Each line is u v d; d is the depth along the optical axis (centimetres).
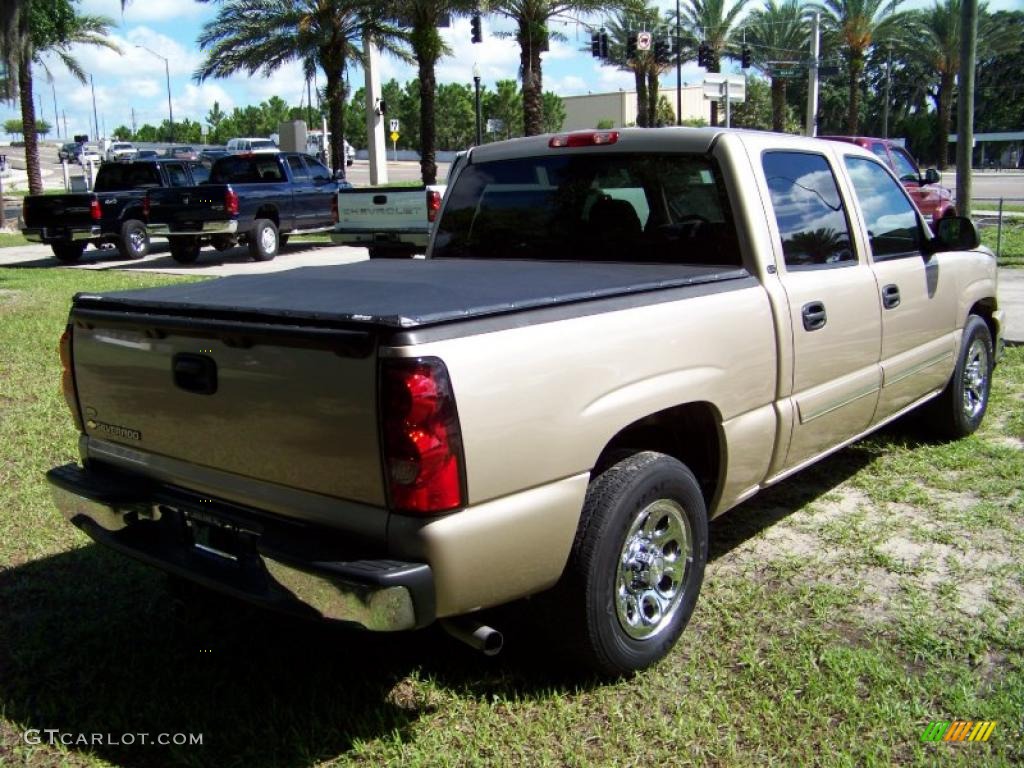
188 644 371
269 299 317
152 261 1877
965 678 333
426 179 2636
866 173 501
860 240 469
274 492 297
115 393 340
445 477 267
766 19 4853
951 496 510
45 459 577
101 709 327
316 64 2923
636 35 3303
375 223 1498
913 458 568
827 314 425
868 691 328
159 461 332
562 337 301
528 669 346
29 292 1334
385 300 302
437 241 500
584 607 312
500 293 316
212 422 307
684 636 366
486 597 289
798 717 313
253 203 1803
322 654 362
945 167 5372
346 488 279
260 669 352
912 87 8100
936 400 584
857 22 4459
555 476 298
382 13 2605
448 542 271
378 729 313
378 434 266
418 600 269
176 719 322
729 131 410
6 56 2247
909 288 502
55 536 471
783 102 5044
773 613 384
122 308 332
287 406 285
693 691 329
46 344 932
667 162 417
